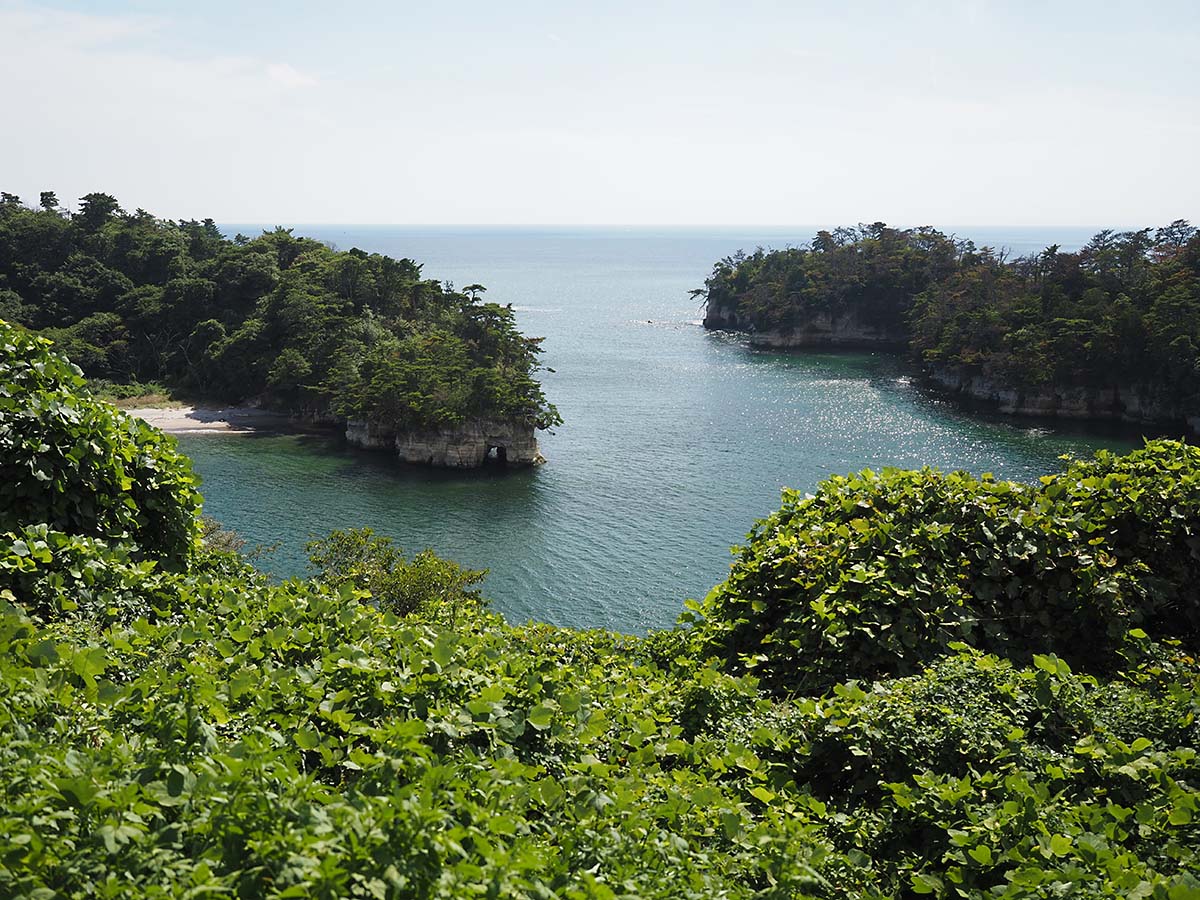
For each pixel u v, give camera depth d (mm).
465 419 72625
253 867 4387
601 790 6531
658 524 57781
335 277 105938
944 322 118750
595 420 90125
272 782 5176
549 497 64250
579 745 7156
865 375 120062
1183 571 11086
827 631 9641
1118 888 5527
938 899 6195
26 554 8594
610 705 8438
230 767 5016
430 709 6676
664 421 89750
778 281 159500
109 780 4867
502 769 6023
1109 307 101688
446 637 7996
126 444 11211
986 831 6277
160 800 4707
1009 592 10562
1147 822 6441
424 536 55188
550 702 7223
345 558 35375
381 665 7250
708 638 11039
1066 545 10742
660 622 42562
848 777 7844
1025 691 8180
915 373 121750
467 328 97438
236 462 73062
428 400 73125
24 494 9797
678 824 6336
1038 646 10406
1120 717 8008
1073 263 118875
